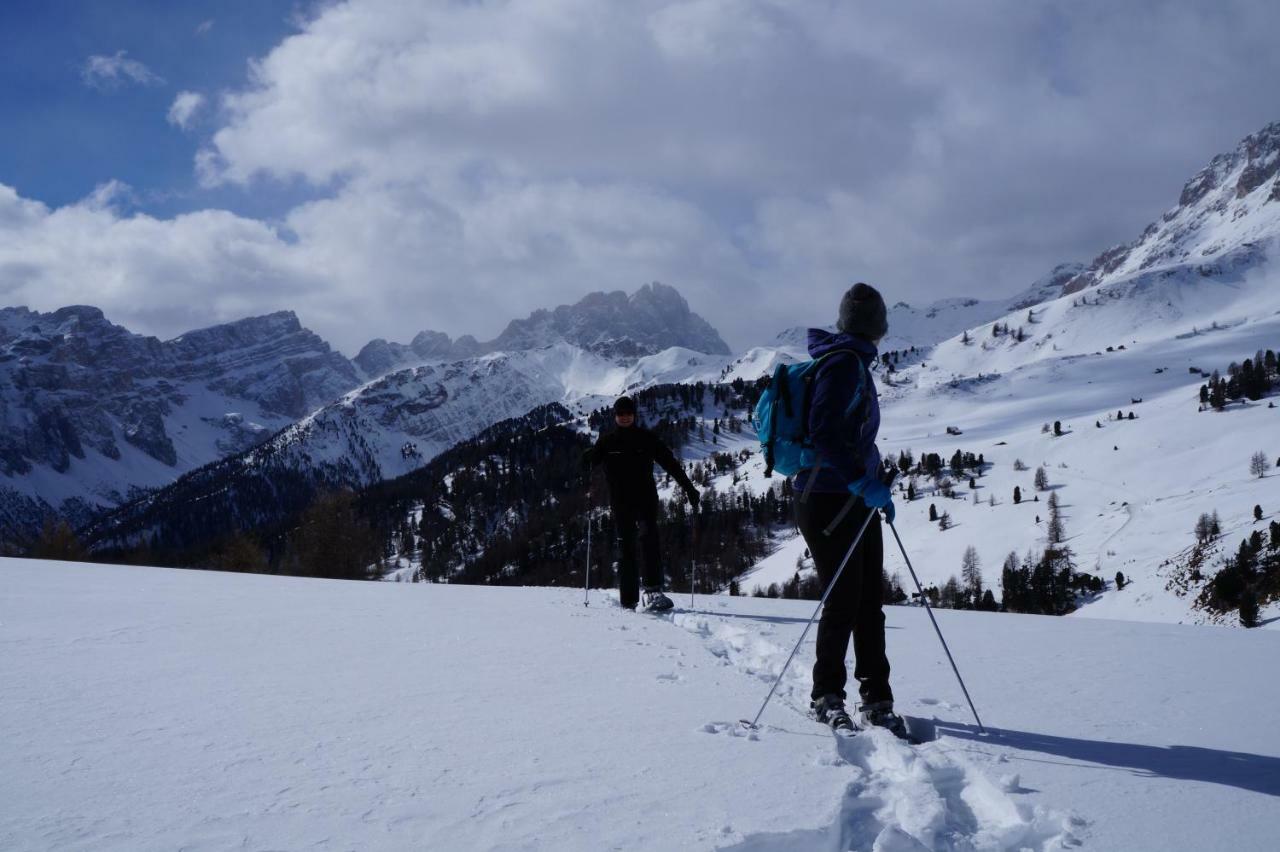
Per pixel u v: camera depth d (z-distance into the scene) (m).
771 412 3.76
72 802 2.25
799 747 2.99
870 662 3.55
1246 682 4.34
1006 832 2.23
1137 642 5.80
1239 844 2.15
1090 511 133.62
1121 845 2.15
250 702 3.45
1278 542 79.25
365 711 3.33
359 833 2.07
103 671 3.99
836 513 3.56
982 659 5.04
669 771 2.63
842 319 3.71
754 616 6.82
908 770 2.70
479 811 2.24
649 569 7.20
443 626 5.86
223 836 2.04
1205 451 149.38
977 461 171.62
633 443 7.48
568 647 5.04
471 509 159.12
